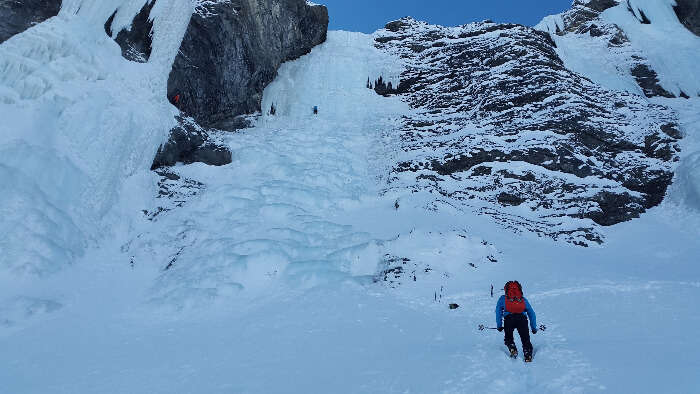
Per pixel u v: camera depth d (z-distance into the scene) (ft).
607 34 130.11
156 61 69.77
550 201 63.93
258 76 94.99
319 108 99.71
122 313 38.29
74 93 56.44
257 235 50.37
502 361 21.52
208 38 79.46
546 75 93.61
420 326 31.35
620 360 19.45
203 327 34.65
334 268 44.14
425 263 44.01
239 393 21.85
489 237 52.44
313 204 60.44
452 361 22.15
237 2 86.74
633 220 62.39
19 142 49.16
